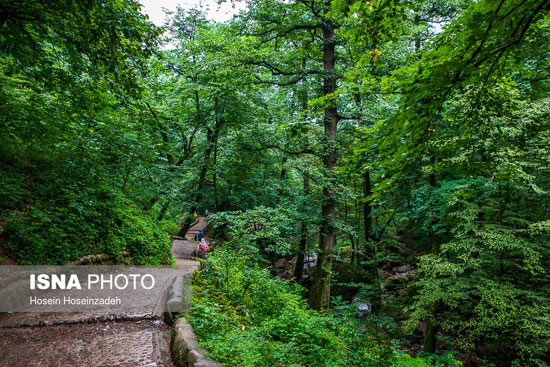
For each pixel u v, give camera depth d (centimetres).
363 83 377
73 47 600
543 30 320
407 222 1475
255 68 1321
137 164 1032
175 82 1705
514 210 913
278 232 1030
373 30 335
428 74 271
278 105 1772
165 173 1428
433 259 945
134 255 902
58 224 683
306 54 1402
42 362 335
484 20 222
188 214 1883
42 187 717
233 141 1641
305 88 1245
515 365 837
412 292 1257
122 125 950
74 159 802
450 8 1312
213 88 1349
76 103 729
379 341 521
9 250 557
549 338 766
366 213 1513
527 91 632
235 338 375
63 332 427
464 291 884
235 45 1316
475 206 886
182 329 404
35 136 722
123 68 562
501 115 338
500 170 381
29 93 770
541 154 718
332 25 1186
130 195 1198
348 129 1434
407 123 297
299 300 798
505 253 875
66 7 488
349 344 509
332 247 1237
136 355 365
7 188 627
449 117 343
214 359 321
